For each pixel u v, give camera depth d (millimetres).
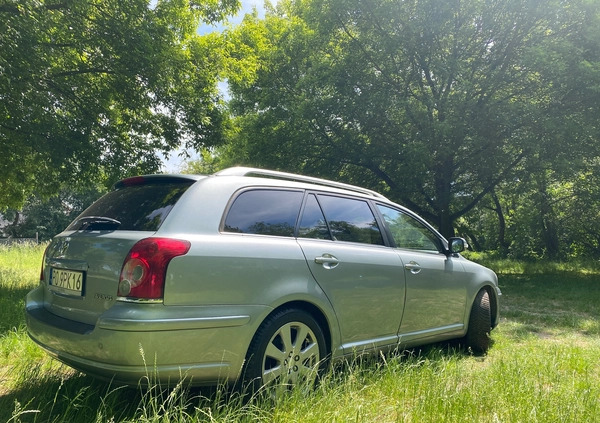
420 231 4613
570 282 13648
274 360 2992
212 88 11164
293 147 15023
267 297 2934
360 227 3920
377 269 3770
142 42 8820
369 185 16047
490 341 5438
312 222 3529
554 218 22859
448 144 12531
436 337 4426
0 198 12539
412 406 2945
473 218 26594
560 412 2799
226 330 2729
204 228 2846
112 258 2697
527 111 12008
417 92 14688
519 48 12938
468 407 2859
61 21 8609
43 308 3242
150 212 2926
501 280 14281
